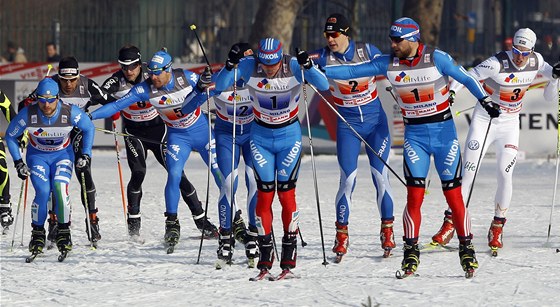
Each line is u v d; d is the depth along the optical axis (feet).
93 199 100.89
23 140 98.78
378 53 89.86
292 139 80.74
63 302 73.10
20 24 267.59
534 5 304.30
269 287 77.87
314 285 78.48
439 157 81.51
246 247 87.71
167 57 94.53
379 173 92.02
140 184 104.06
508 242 99.45
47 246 98.89
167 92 95.61
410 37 79.41
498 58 96.58
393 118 195.42
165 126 106.42
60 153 93.09
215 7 283.38
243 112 91.76
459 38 270.67
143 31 250.57
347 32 88.74
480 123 97.45
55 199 91.20
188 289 77.41
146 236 105.60
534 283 78.38
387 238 91.25
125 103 95.20
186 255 93.71
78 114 91.20
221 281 80.59
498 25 288.92
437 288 76.84
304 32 262.47
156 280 81.35
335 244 90.12
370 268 86.02
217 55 253.44
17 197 138.21
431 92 80.33
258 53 78.74
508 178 94.43
